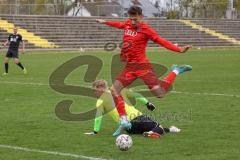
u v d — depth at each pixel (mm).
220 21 142750
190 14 164000
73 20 120438
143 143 21094
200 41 133750
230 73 57344
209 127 24859
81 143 21359
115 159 18531
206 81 48250
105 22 24453
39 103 33938
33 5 128750
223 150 19891
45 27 116250
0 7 121688
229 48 127625
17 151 19938
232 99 35250
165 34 131875
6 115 29000
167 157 18812
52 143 21422
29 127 25234
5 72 56906
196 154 19250
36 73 57656
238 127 24828
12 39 56812
